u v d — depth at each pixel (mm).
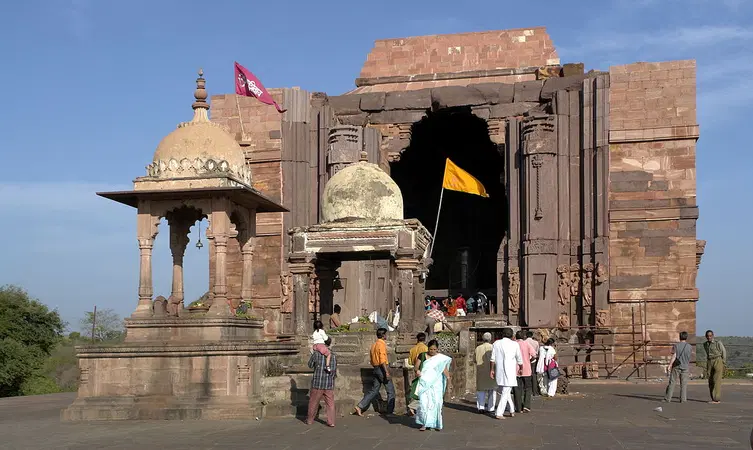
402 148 45281
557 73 44750
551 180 41719
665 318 39750
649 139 40469
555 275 41375
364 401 19984
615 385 34938
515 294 42250
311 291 39625
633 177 40656
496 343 20281
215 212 21828
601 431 17641
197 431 17422
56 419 21047
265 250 44000
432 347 17750
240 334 21859
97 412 20109
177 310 22297
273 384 21016
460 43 47875
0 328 49031
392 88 47375
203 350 20156
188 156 22109
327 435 16641
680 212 40031
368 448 14867
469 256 56812
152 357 20453
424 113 45281
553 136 41969
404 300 22938
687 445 15438
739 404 25062
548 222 41531
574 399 27016
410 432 17125
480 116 44500
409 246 23172
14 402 28812
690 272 39688
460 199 57938
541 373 28094
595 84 41500
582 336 40531
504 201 57125
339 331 24938
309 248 23797
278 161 44469
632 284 40156
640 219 40375
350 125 44406
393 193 25266
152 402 20125
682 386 25344
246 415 19531
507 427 18219
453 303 43938
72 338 80188
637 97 40906
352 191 24922
